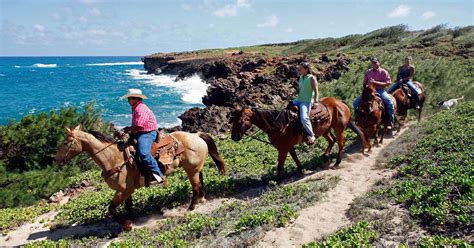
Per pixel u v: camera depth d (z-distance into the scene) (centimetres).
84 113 1922
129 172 959
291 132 1177
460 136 1240
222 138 2038
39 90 6481
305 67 1185
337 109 1293
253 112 1144
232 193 1224
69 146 925
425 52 3897
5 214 1257
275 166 1432
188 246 812
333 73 3078
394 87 1731
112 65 17412
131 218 1056
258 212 938
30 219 1222
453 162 1039
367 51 4375
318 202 991
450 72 2528
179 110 3884
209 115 2383
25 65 17825
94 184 1555
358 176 1204
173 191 1196
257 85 3123
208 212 1073
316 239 788
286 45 9238
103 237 973
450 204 793
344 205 964
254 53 6812
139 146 954
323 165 1351
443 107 2070
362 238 711
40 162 1683
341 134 1312
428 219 775
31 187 1517
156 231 980
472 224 706
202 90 5294
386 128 1566
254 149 1686
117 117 3731
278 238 802
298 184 1140
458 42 4288
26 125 1714
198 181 1118
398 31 5756
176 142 1041
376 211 882
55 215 1235
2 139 1631
